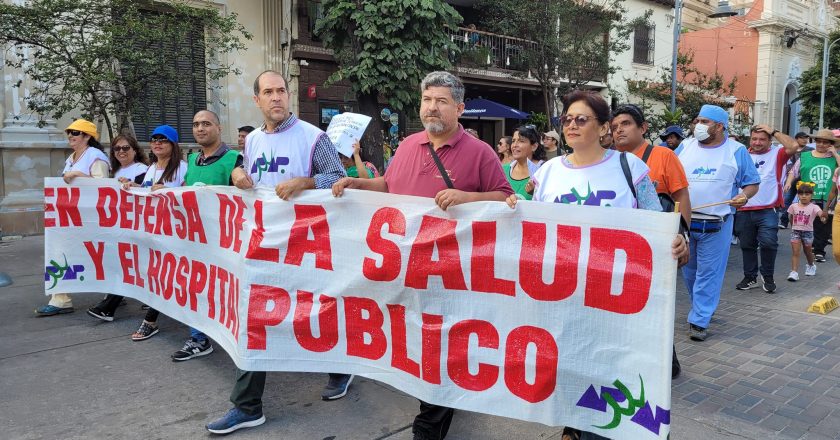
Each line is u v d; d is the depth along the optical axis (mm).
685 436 3195
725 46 25609
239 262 3457
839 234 5812
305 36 12695
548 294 2492
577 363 2432
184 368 4188
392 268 2918
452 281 2744
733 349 4645
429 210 2818
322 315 3156
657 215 2266
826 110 23875
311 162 3389
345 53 10383
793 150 6406
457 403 2732
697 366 4270
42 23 6738
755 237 6715
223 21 7832
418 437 2936
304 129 3436
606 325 2373
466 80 15570
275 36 12352
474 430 3289
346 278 3082
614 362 2352
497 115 14883
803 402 3633
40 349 4566
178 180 4848
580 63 13797
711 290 4773
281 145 3406
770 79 25156
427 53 10211
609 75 18062
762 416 3443
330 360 3160
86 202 5090
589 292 2402
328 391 3682
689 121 16969
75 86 6746
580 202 2631
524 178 4844
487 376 2658
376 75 9977
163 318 5445
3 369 4148
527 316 2551
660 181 3654
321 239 3150
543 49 13688
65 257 5219
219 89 11586
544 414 2516
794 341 4848
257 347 3242
